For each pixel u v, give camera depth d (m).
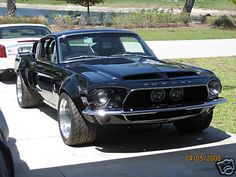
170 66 6.58
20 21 28.73
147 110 5.82
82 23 33.62
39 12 53.22
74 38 7.51
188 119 6.73
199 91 6.21
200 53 18.89
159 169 5.62
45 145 6.64
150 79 5.96
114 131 7.25
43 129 7.54
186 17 35.56
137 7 69.81
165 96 5.97
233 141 6.70
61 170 5.64
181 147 6.46
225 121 7.77
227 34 29.36
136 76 5.99
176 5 74.94
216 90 6.39
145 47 7.85
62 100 6.58
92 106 5.88
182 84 6.00
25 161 5.98
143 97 5.87
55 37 7.57
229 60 16.48
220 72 13.43
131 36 7.89
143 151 6.31
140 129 7.39
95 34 7.63
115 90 5.82
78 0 38.09
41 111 8.90
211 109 6.58
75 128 6.23
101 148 6.45
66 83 6.35
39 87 7.89
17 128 7.62
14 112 8.84
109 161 5.93
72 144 6.47
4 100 10.08
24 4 70.94
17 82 9.45
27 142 6.81
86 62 7.03
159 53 18.75
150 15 34.28
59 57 7.27
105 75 6.10
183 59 16.75
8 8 33.31
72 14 38.78
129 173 5.50
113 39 7.67
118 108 5.81
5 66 11.69
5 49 11.70
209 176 5.40
